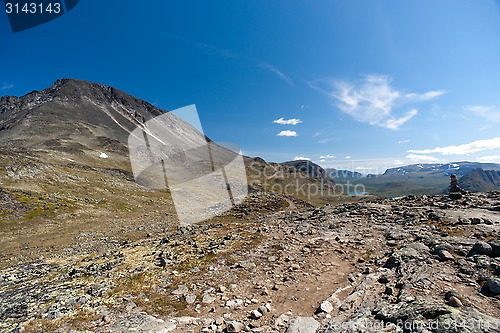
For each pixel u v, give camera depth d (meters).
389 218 22.02
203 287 11.84
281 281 12.15
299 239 18.42
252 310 9.71
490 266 10.32
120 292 11.51
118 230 45.03
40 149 131.75
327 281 11.81
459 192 26.84
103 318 9.27
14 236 39.41
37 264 22.75
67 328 8.70
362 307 9.01
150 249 19.52
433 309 7.57
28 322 9.17
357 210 26.27
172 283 12.35
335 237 18.19
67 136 175.50
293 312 9.45
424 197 29.53
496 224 16.62
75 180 79.94
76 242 37.06
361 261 13.64
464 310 7.54
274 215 33.16
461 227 16.55
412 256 12.65
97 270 15.38
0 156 74.25
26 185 64.31
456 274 10.28
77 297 11.12
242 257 15.50
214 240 19.52
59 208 54.97
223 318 9.25
